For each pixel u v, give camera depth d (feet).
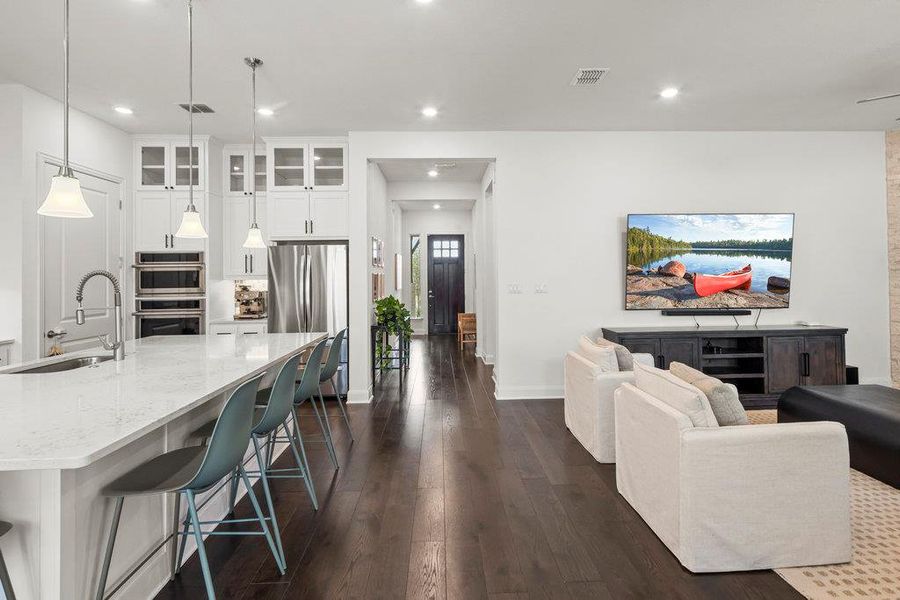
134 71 11.32
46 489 4.45
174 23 9.25
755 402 15.29
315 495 8.98
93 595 4.95
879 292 16.84
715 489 6.45
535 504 8.55
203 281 16.46
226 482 8.08
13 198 11.96
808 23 9.53
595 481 9.53
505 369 16.48
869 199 16.83
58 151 13.12
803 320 16.79
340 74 11.64
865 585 6.15
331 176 16.87
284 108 13.84
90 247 14.40
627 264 16.19
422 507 8.46
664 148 16.52
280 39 9.92
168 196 16.38
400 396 16.85
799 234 16.75
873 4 8.89
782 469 6.50
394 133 16.08
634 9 8.97
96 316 14.64
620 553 6.98
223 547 7.20
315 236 16.70
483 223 24.22
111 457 5.25
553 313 16.49
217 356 8.42
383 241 22.50
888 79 12.26
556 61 11.05
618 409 8.96
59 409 4.91
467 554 6.98
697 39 10.11
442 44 10.21
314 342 10.79
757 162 16.62
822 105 14.11
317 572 6.56
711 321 16.76
